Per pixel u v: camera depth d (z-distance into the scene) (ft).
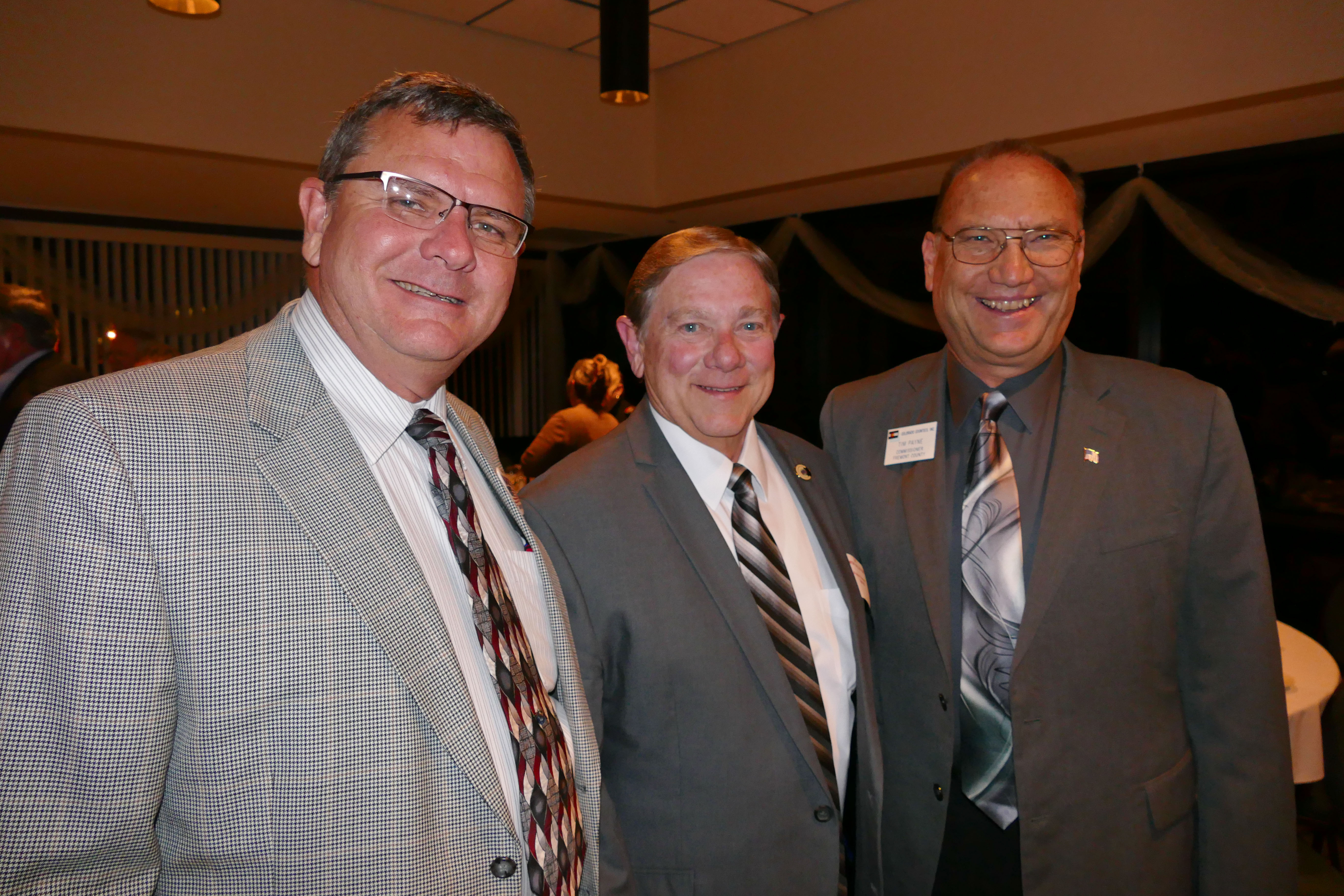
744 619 4.19
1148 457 4.51
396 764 2.68
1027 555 4.46
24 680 2.24
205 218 24.25
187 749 2.48
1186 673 4.66
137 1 15.69
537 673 3.34
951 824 4.51
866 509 5.13
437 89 3.11
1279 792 4.36
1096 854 4.26
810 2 18.35
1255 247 15.38
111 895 2.33
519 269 32.24
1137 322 17.93
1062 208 4.43
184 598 2.45
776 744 4.10
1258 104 13.23
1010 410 4.72
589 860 3.46
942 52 16.84
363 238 2.96
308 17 17.42
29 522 2.34
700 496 4.45
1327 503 15.71
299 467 2.73
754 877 4.02
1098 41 14.58
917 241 21.91
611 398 17.80
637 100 14.17
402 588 2.78
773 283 4.55
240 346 3.06
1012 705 4.24
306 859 2.54
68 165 17.71
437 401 3.59
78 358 24.02
